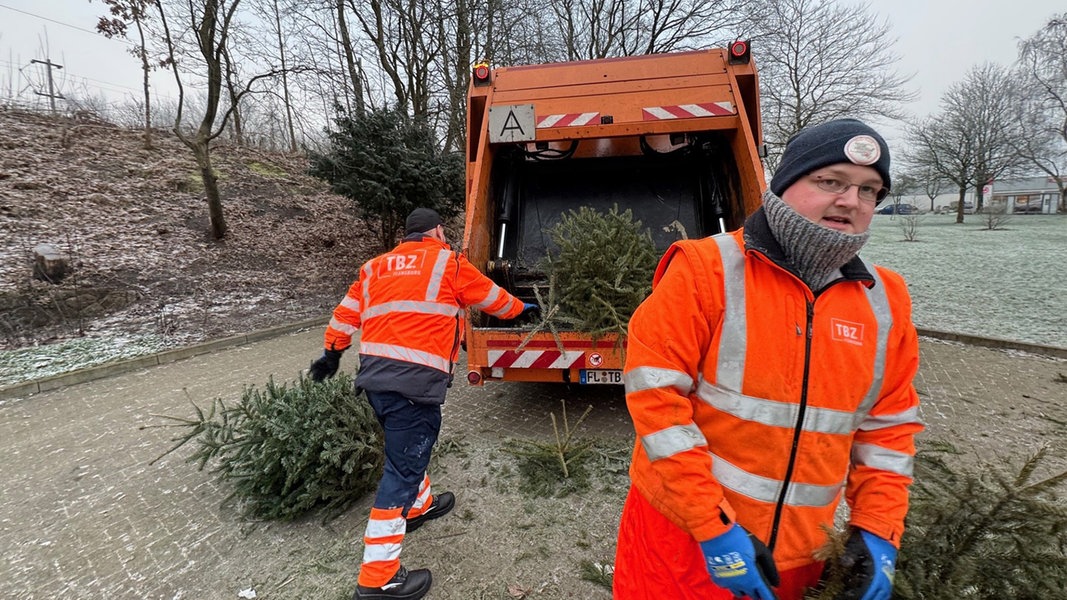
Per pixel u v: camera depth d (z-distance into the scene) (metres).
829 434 1.14
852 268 1.18
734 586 1.06
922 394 4.17
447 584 2.26
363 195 9.30
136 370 5.62
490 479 3.13
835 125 1.10
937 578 1.25
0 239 7.86
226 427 2.95
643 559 1.31
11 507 3.01
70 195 9.79
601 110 4.09
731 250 1.17
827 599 1.09
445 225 12.24
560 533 2.60
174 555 2.54
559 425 3.85
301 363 5.75
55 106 14.99
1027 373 4.61
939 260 11.90
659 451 1.11
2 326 6.29
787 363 1.12
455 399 4.42
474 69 4.26
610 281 3.36
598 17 16.45
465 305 2.47
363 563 2.12
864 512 1.15
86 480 3.30
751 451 1.16
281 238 10.86
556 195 4.86
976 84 31.41
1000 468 3.05
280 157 16.50
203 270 8.90
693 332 1.14
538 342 3.43
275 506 2.74
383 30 13.37
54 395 4.89
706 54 4.12
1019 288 8.28
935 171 34.78
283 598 2.24
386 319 2.25
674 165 4.84
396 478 2.18
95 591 2.31
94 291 7.28
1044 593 1.19
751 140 3.84
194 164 12.84
